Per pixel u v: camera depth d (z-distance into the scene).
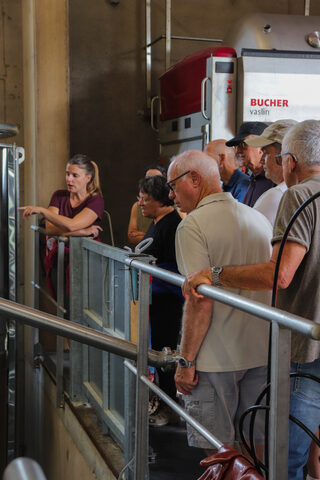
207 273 1.77
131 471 2.53
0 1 6.27
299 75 4.81
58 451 4.12
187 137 5.33
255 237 2.02
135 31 6.62
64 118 5.36
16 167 4.32
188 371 2.02
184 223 2.00
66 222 3.89
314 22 5.08
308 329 1.06
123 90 6.65
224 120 4.81
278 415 1.19
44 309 4.98
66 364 4.51
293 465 1.98
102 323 3.16
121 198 6.72
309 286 1.84
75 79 6.54
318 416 1.93
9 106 6.37
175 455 2.88
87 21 6.52
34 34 5.28
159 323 3.14
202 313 1.95
